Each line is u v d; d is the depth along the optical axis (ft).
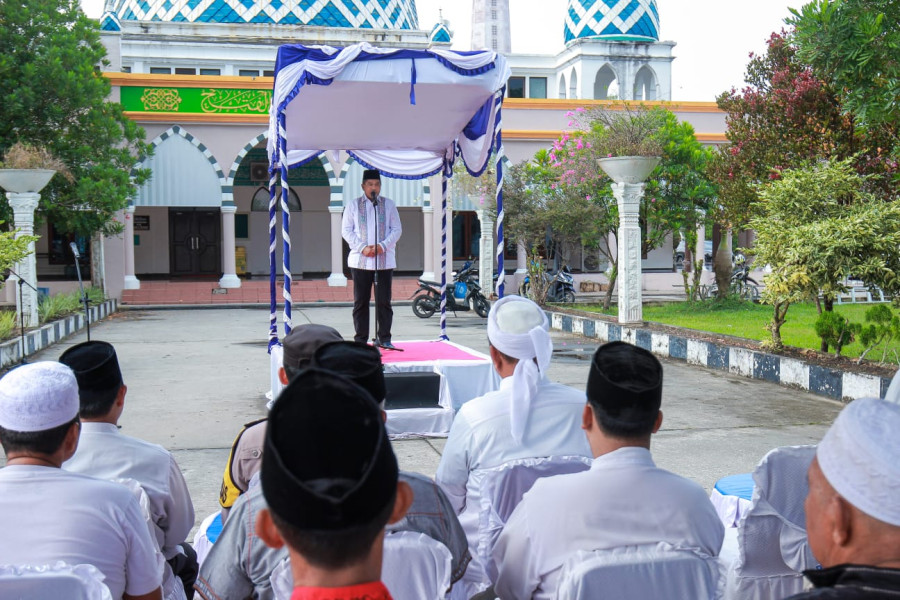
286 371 9.68
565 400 9.27
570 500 6.74
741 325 41.14
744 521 8.07
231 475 9.37
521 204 54.19
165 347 37.70
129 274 64.28
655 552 6.47
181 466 18.13
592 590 6.34
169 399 25.30
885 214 26.84
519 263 70.28
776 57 38.99
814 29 21.90
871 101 22.22
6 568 6.01
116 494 6.98
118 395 8.69
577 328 43.88
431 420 20.85
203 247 79.20
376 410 3.64
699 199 51.75
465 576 8.89
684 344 33.63
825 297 28.53
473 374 21.67
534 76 94.99
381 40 86.94
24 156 39.47
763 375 28.89
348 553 3.50
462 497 9.36
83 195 46.62
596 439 6.95
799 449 8.02
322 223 81.97
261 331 44.96
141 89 65.21
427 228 69.51
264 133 66.80
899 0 21.53
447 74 20.49
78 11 50.83
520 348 9.37
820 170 28.91
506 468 8.86
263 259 80.79
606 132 50.14
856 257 26.66
